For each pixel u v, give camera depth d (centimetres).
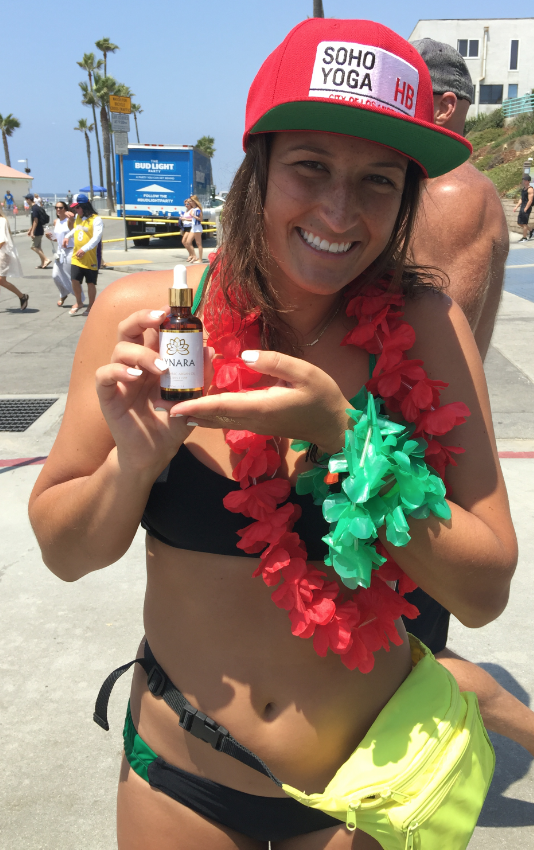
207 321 122
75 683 279
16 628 314
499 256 204
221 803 124
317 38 99
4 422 573
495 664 286
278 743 120
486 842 208
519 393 623
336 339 124
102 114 5888
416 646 139
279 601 109
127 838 132
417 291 124
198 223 1783
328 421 103
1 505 430
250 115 109
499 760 242
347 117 97
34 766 239
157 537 124
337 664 121
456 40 4547
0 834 213
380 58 97
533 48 4509
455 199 188
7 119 7125
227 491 115
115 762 241
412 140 101
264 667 120
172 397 100
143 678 132
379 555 114
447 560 109
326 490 111
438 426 109
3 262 1091
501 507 121
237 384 111
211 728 119
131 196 2339
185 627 123
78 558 125
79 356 124
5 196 5616
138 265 1703
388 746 116
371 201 106
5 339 902
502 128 3559
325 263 109
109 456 111
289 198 106
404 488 102
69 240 1113
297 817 124
